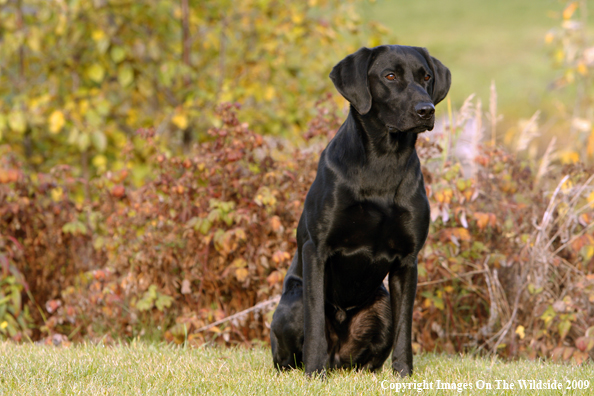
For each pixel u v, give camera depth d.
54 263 9.62
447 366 7.04
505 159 8.90
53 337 8.74
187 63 12.84
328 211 6.34
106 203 9.33
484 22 51.84
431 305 8.65
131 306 9.00
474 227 8.98
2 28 12.36
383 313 6.76
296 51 12.98
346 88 6.50
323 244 6.41
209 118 11.42
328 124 9.27
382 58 6.47
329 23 12.49
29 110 11.62
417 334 8.84
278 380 6.06
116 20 12.14
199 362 6.97
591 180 9.04
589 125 12.19
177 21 13.10
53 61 12.27
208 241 8.46
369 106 6.33
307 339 6.27
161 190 8.91
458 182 8.30
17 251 9.35
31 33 11.67
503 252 8.78
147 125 12.45
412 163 6.48
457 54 43.50
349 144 6.46
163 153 9.16
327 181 6.44
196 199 8.88
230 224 8.52
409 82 6.34
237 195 8.98
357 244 6.42
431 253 8.47
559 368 7.00
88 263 9.73
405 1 62.22
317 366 6.20
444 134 9.07
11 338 8.95
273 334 6.63
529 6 55.34
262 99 12.47
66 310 9.00
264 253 8.59
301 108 12.43
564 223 8.56
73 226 9.16
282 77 12.91
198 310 8.88
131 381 5.95
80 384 5.73
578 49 13.26
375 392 5.75
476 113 9.13
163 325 8.94
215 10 13.28
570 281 8.58
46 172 12.34
